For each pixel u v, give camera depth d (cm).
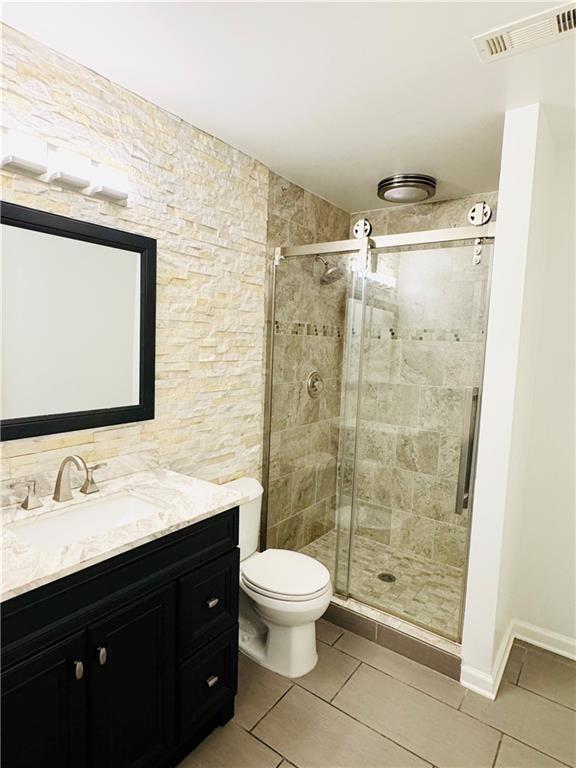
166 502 161
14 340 148
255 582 196
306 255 252
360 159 229
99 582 122
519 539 227
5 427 146
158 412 196
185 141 195
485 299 209
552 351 218
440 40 137
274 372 260
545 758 161
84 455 170
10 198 142
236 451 240
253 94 172
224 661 168
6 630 104
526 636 232
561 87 159
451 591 247
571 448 217
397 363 259
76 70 155
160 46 145
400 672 203
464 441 221
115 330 176
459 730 172
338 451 257
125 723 133
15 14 131
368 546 285
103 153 165
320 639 225
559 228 213
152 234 186
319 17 128
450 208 283
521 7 122
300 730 170
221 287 221
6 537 129
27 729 109
